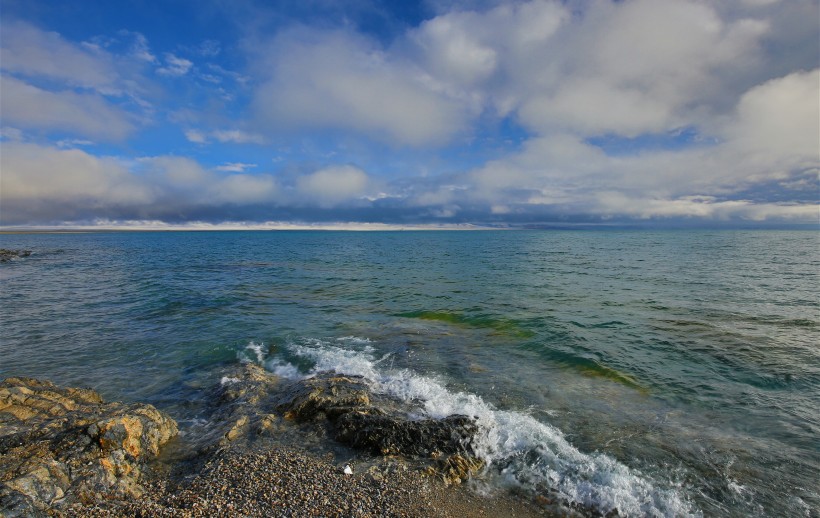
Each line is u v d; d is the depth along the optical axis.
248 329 22.20
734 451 10.04
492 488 8.83
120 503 7.81
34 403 10.98
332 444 10.47
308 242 150.62
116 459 8.90
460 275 45.72
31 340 20.23
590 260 62.06
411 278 43.56
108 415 10.12
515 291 33.97
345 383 13.84
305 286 38.25
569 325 22.19
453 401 12.86
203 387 14.55
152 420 10.60
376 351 18.23
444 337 20.41
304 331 21.72
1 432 9.38
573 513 8.12
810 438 10.62
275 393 13.71
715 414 12.02
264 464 9.31
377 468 9.23
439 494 8.50
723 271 44.81
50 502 7.43
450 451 9.85
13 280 43.09
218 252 93.12
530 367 16.16
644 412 12.18
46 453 8.57
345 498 8.15
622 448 10.23
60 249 103.56
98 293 34.31
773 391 13.56
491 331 21.38
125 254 85.88
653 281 38.22
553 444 10.37
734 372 15.21
